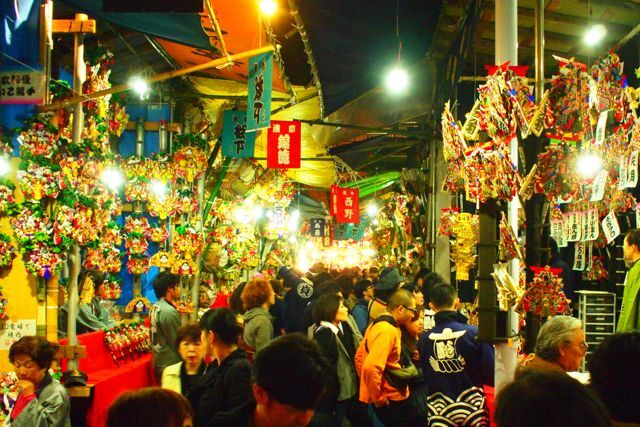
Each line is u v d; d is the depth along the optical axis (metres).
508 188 3.63
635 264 3.75
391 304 4.80
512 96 3.55
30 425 3.67
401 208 11.59
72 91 5.34
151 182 8.23
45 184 4.76
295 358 1.90
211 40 6.50
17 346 3.81
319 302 5.27
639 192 5.60
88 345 5.71
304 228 22.09
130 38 7.88
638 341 1.86
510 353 3.87
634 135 3.77
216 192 10.35
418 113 9.18
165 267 8.48
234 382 3.11
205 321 3.40
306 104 9.41
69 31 5.27
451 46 6.79
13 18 5.04
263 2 4.98
